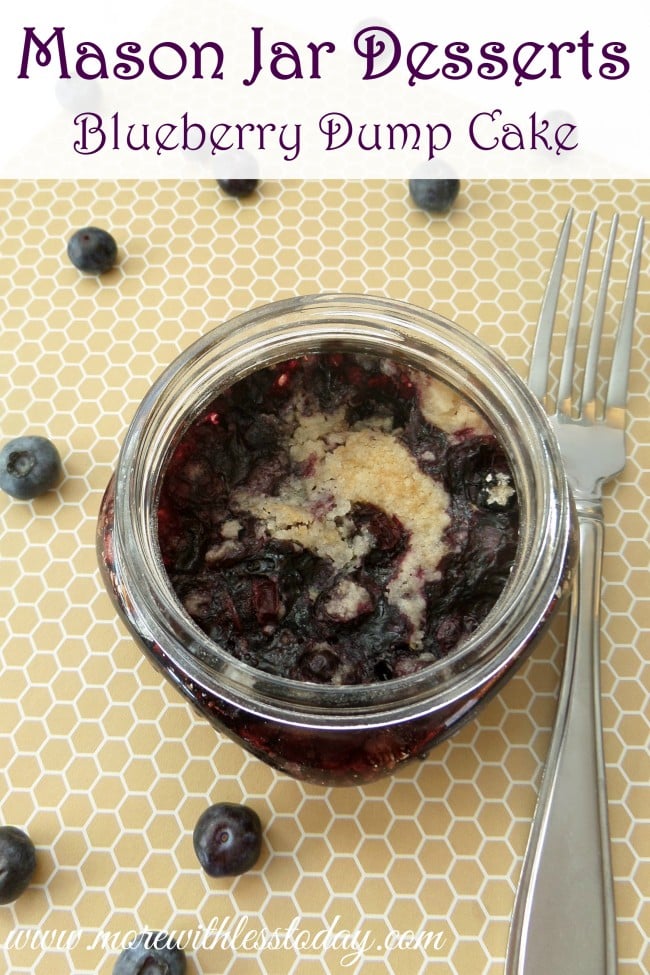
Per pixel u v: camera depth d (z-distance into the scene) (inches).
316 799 12.5
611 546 13.2
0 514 13.6
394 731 11.0
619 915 12.1
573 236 14.6
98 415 14.0
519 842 12.3
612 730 12.6
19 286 14.6
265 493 11.8
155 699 12.9
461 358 11.7
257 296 14.5
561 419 13.3
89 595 13.3
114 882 12.4
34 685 13.0
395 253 14.6
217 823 12.1
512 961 11.6
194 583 11.5
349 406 12.1
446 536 11.6
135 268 14.6
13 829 12.3
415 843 12.4
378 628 11.4
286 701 10.5
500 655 11.0
